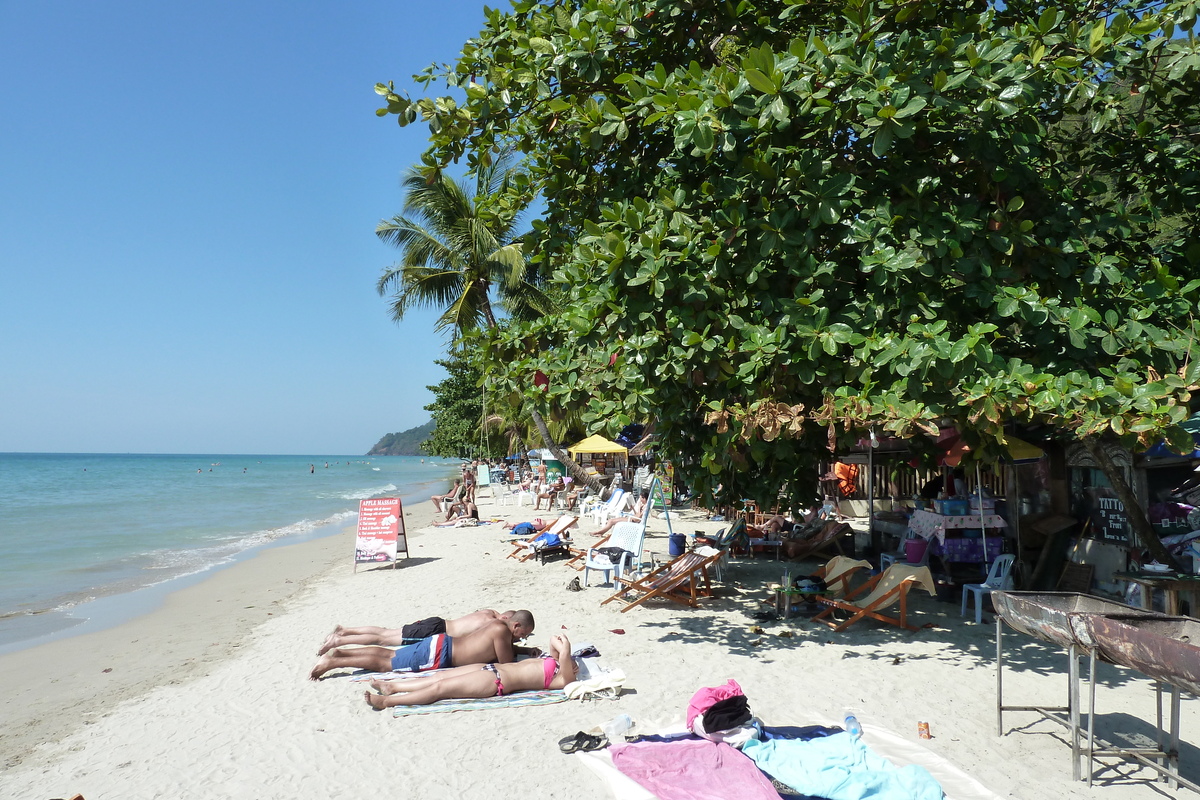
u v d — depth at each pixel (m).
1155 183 8.12
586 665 6.74
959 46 6.12
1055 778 4.41
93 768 5.09
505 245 21.25
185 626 9.82
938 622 8.24
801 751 4.60
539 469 33.44
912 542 9.61
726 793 4.15
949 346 5.78
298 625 9.36
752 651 7.31
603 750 4.89
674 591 10.05
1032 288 6.32
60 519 27.36
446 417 55.31
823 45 6.24
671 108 6.54
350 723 5.63
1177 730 4.30
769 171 6.48
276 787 4.63
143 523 25.70
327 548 17.98
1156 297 6.37
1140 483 8.12
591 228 7.10
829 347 6.11
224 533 22.23
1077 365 6.54
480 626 7.23
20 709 6.56
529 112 8.45
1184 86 7.14
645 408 7.57
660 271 6.46
